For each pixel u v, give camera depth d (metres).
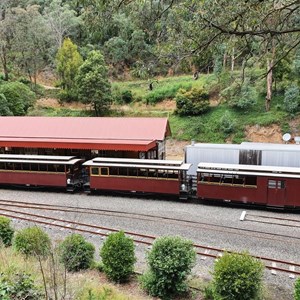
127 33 44.09
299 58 34.62
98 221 17.83
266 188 19.47
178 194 21.53
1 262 10.22
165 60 7.74
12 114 40.91
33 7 52.28
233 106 39.28
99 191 23.98
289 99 36.03
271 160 21.72
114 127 27.84
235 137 35.72
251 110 38.06
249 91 37.75
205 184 20.66
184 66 7.88
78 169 25.03
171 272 9.94
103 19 7.78
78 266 11.81
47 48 56.84
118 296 9.73
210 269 12.44
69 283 9.26
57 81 53.25
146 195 22.91
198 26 7.11
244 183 19.94
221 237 15.46
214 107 40.34
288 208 19.72
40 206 20.69
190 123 39.03
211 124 38.00
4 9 57.72
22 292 6.93
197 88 41.00
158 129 26.98
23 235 12.01
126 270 11.08
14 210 19.86
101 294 9.44
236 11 6.91
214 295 9.37
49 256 9.91
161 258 10.25
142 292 10.62
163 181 21.64
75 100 48.75
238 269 9.16
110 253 11.18
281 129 35.03
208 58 8.02
